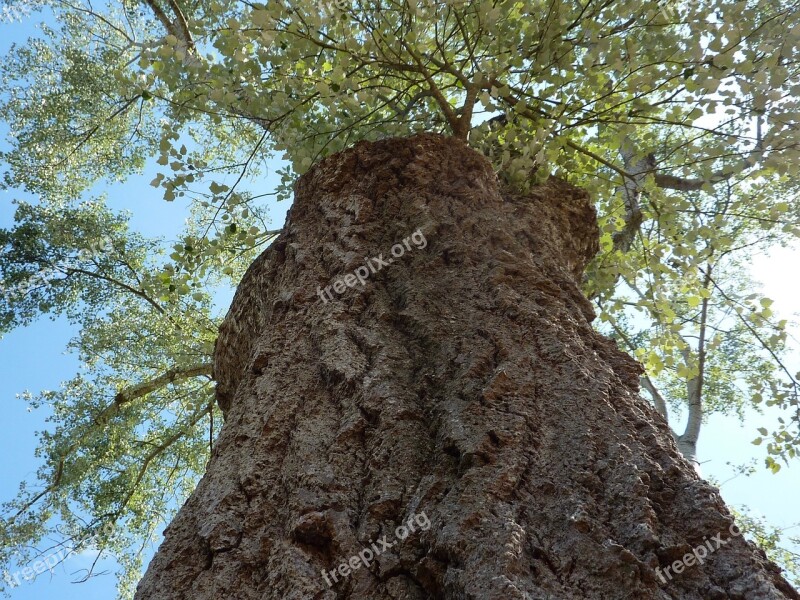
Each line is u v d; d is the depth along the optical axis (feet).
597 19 14.48
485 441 5.80
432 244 9.37
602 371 7.02
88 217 34.81
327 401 7.08
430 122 15.74
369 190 10.62
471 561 4.71
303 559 5.23
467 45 13.78
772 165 14.56
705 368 29.86
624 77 14.33
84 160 36.63
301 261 9.61
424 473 5.93
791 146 13.93
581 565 4.71
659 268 17.58
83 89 33.99
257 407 7.16
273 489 6.10
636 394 6.94
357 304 8.37
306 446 6.42
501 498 5.25
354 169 11.09
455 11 13.25
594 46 13.39
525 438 5.91
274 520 5.80
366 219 9.95
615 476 5.46
